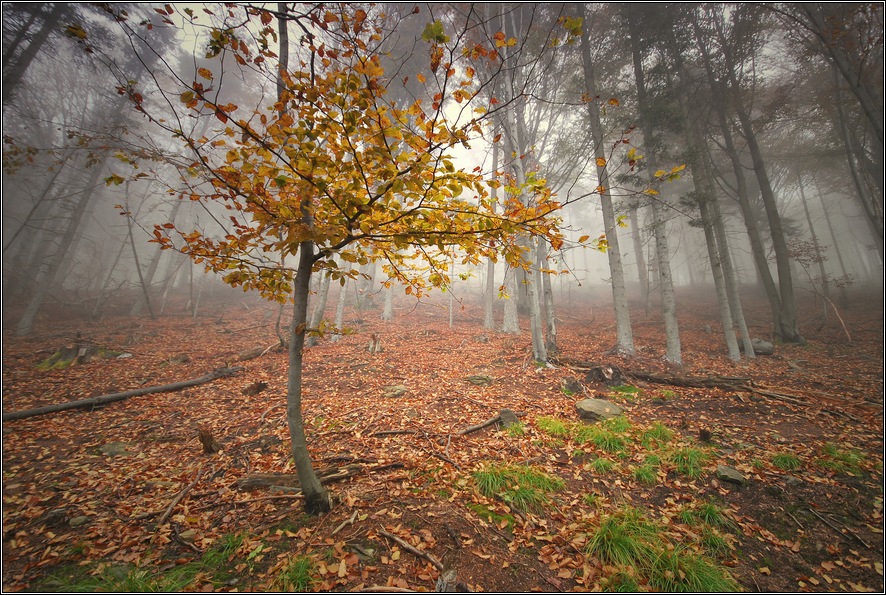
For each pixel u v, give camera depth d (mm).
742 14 12961
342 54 2453
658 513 3996
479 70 9031
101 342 12984
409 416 6496
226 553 3281
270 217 2832
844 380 8812
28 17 13102
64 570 3090
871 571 3303
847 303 19297
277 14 2336
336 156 2646
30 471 4773
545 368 9758
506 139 11391
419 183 2434
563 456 5148
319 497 3740
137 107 2389
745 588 3125
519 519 3785
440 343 13562
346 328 3490
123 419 6547
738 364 10805
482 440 5586
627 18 12805
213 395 7805
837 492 4309
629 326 11500
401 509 3875
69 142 16109
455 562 3229
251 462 4973
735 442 5500
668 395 7555
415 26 10266
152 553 3316
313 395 7723
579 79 13078
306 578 2982
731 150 15242
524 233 3051
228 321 19016
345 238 3021
